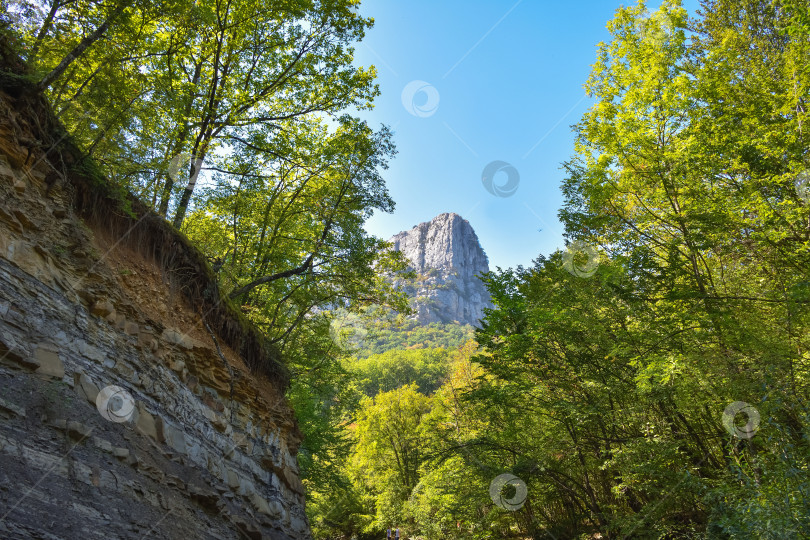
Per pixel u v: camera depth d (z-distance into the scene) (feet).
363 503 113.80
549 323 44.34
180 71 50.78
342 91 55.88
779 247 34.73
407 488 102.68
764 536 23.84
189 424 29.68
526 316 46.98
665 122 42.88
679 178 40.37
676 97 41.65
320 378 75.00
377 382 239.71
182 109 41.55
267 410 40.06
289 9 49.42
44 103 25.59
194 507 26.22
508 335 48.19
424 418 99.40
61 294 23.50
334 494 89.56
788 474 25.40
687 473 35.45
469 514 62.13
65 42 30.63
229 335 38.06
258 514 33.99
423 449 88.22
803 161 34.35
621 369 43.47
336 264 59.88
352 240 57.98
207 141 48.88
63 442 19.40
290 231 65.36
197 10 41.14
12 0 26.58
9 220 21.99
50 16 29.14
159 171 37.70
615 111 45.03
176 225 44.34
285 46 53.11
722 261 40.83
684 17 44.16
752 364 32.48
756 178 37.68
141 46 36.70
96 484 19.74
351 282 61.11
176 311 32.81
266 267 63.10
